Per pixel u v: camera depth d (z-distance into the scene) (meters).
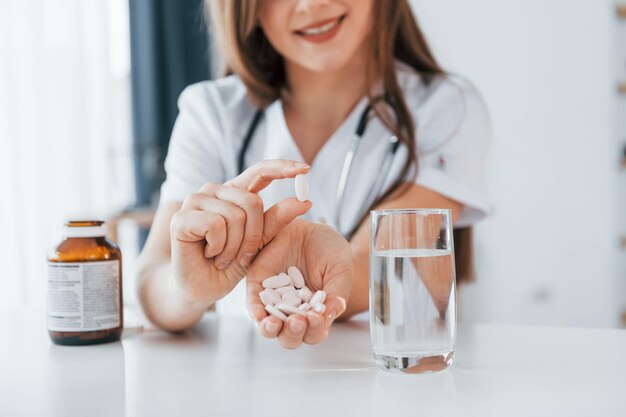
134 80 3.07
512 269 3.17
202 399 0.58
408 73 1.35
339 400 0.57
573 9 3.04
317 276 0.71
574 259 3.12
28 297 2.57
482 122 1.30
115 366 0.71
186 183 1.33
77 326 0.81
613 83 3.05
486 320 3.17
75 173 2.74
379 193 1.26
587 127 3.06
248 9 1.23
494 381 0.62
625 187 3.11
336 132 1.29
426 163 1.24
